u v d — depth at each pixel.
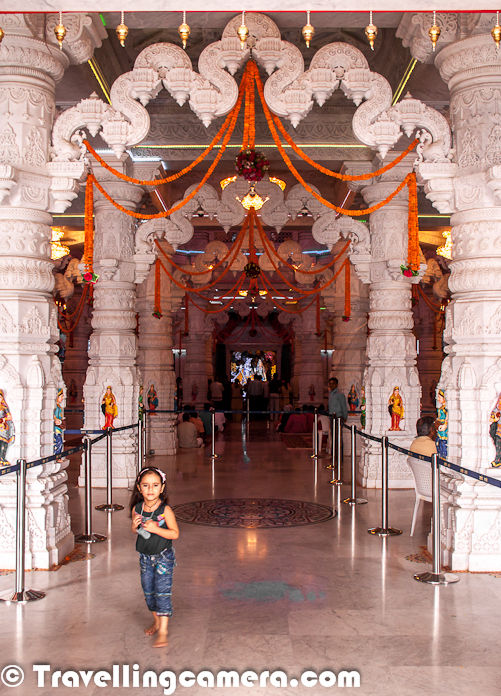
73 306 22.02
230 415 25.81
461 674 3.51
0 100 5.55
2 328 5.43
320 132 10.16
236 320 27.94
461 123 5.73
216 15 6.39
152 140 10.17
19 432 5.45
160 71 6.07
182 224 10.12
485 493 5.41
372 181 9.63
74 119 5.91
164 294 13.80
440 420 5.90
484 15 5.48
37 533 5.44
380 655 3.74
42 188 5.64
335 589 4.88
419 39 5.85
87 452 6.40
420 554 5.83
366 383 9.60
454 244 5.84
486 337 5.46
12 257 5.52
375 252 9.55
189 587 4.93
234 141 10.16
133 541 6.29
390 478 9.14
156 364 13.69
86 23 5.83
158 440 13.31
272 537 6.45
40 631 4.09
